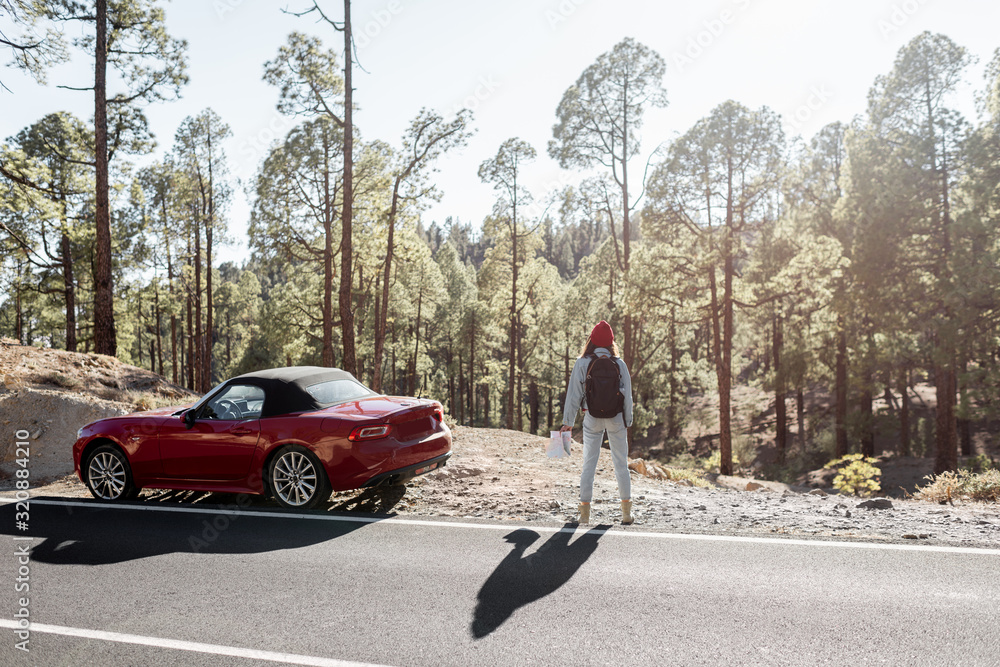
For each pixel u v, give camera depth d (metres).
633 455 32.62
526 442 11.34
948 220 21.05
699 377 38.28
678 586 3.93
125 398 11.78
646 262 24.73
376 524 5.59
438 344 60.69
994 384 19.16
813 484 25.42
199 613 3.68
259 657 3.09
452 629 3.37
